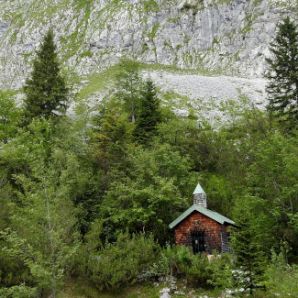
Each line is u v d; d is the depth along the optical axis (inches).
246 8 6131.9
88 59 6471.5
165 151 1791.3
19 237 1009.5
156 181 1561.3
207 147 2073.1
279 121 2132.1
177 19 6466.5
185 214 1488.7
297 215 1249.4
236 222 1210.6
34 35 7485.2
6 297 1044.5
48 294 1119.0
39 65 2218.3
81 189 1561.3
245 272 1122.0
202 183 1833.2
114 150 1851.6
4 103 1923.0
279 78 2357.3
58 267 1064.2
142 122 2274.9
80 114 2338.8
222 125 2677.2
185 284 1256.2
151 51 6254.9
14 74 7155.5
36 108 2034.9
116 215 1481.3
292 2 5841.5
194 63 5895.7
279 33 2503.7
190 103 3176.7
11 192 1371.8
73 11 7396.7
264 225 1337.4
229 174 1873.8
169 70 4522.6
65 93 2247.8
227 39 5944.9
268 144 1512.1
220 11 6235.2
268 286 1038.4
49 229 997.2
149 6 6727.4
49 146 1694.1
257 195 1438.2
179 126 2182.6
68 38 7007.9
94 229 1363.2
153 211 1476.4
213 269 1220.5
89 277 1270.9
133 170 1678.2
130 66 2780.5
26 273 1143.0
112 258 1300.4
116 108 2325.3
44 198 1015.0
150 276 1283.2
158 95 3284.9
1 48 7637.8
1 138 1811.0
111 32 6668.3
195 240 1469.0
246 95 3417.8
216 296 1192.2
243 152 1973.4
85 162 1802.4
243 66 5502.0
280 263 904.9
